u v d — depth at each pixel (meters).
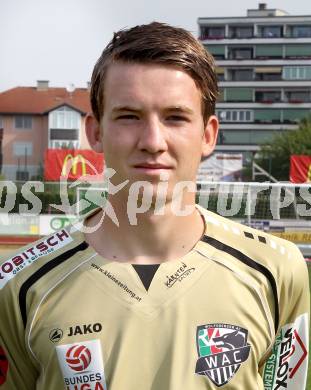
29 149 67.44
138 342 1.58
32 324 1.67
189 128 1.58
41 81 69.75
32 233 16.75
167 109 1.55
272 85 80.31
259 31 82.00
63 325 1.63
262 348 1.68
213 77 1.68
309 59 79.94
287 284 1.82
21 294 1.72
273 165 55.66
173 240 1.70
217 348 1.60
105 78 1.61
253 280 1.74
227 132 80.25
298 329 1.90
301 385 1.93
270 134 79.44
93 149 1.76
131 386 1.55
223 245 1.78
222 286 1.68
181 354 1.57
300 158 17.66
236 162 33.28
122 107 1.55
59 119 66.00
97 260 1.71
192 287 1.66
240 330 1.64
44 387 1.64
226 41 81.38
